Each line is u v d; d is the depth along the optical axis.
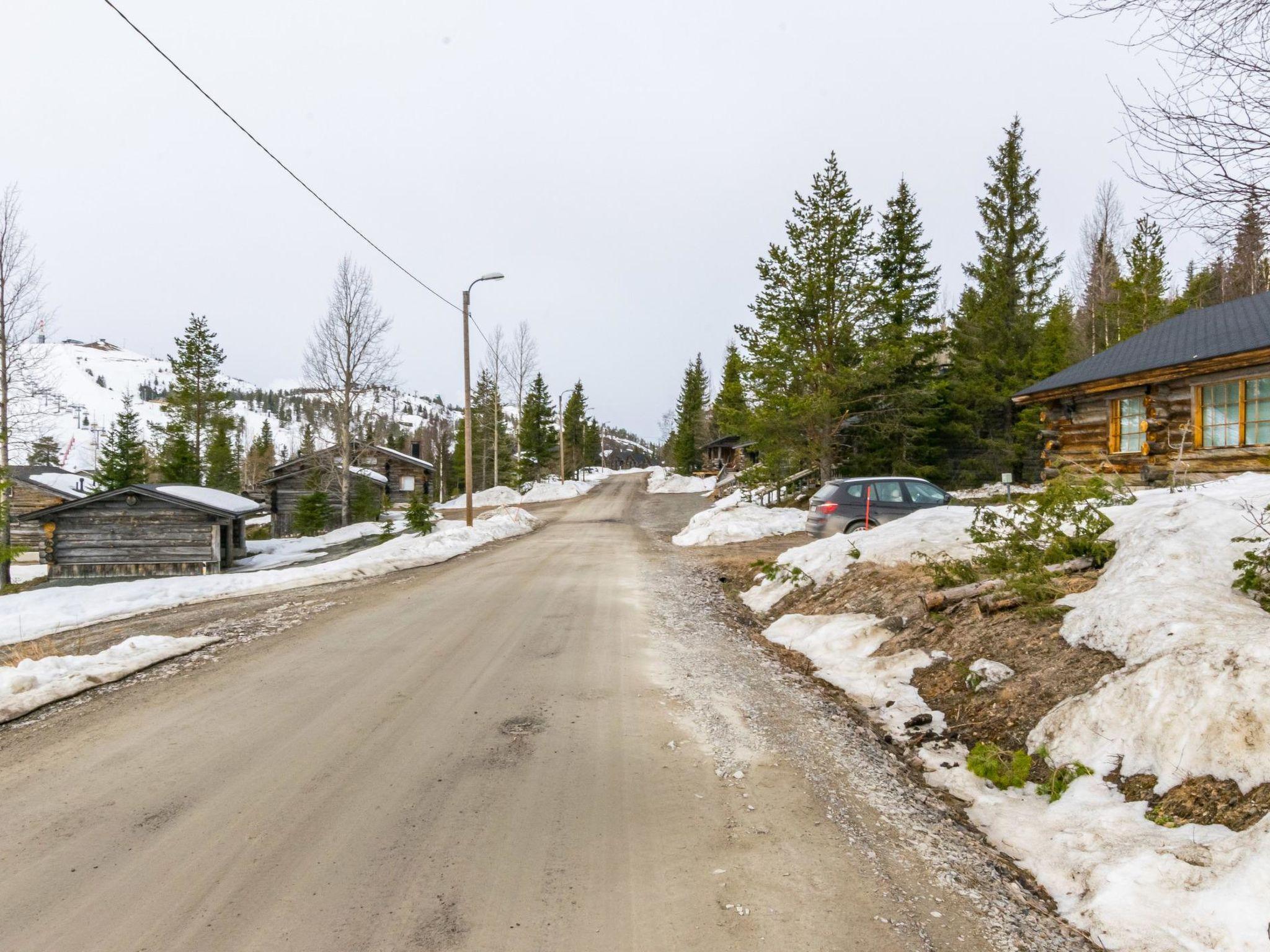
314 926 2.57
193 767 4.10
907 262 27.41
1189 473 12.98
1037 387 16.45
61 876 2.92
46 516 21.14
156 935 2.52
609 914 2.65
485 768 4.06
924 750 4.59
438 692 5.55
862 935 2.52
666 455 88.81
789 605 9.19
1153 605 4.59
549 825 3.38
